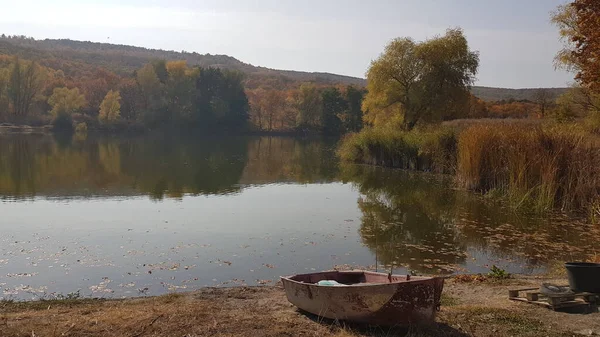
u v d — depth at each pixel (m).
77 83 100.62
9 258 12.33
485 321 7.65
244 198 22.33
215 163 38.16
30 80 83.62
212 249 13.41
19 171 30.30
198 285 10.51
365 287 7.15
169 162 38.09
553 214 18.62
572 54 19.89
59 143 56.31
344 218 17.97
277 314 8.10
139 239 14.39
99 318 7.77
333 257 12.84
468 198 22.47
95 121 86.06
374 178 30.31
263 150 54.50
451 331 7.25
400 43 42.91
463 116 49.38
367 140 39.16
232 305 8.71
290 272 11.51
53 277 10.93
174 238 14.55
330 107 90.62
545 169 19.66
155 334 7.14
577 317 7.78
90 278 10.88
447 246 14.04
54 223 16.36
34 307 8.67
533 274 11.26
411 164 35.09
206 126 91.81
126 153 45.59
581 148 19.25
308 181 28.77
